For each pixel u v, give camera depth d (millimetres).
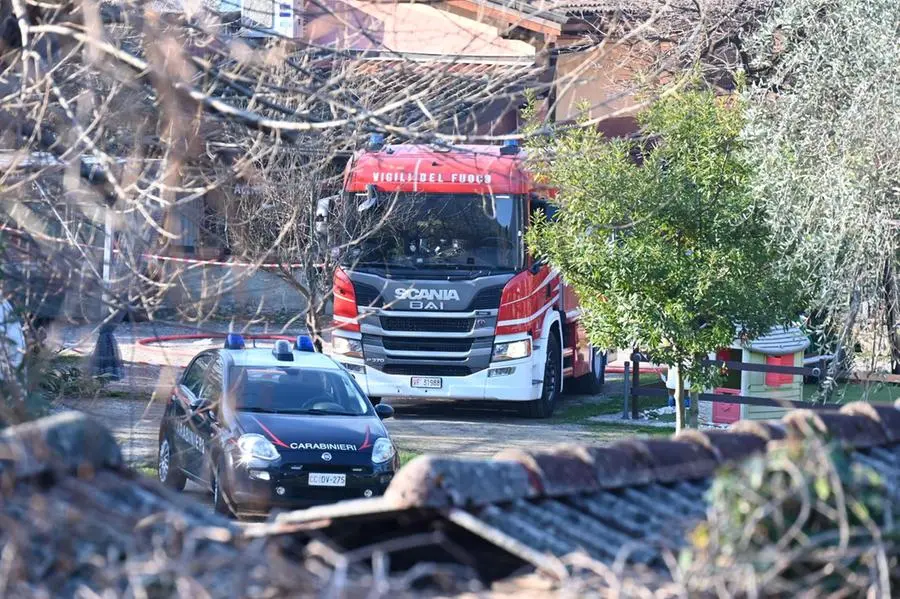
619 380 79062
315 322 27859
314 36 27391
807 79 38000
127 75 21719
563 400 69312
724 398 54000
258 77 25188
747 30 54906
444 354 58094
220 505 37781
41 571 10703
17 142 23359
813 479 11062
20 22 21703
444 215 57250
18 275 21578
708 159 42500
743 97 40219
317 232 45031
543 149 36938
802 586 11047
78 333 29125
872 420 17594
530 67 27156
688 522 13727
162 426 41719
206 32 23797
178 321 22859
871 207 36312
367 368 58406
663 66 30297
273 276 40375
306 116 22062
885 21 35875
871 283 37438
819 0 38438
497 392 58344
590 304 46594
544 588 11859
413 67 27000
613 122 57094
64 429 12539
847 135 36406
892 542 11148
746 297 43125
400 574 13422
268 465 37375
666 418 61156
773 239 40469
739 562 10562
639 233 43625
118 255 22750
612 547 12945
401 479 12852
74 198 22562
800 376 57094
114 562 10469
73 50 22375
